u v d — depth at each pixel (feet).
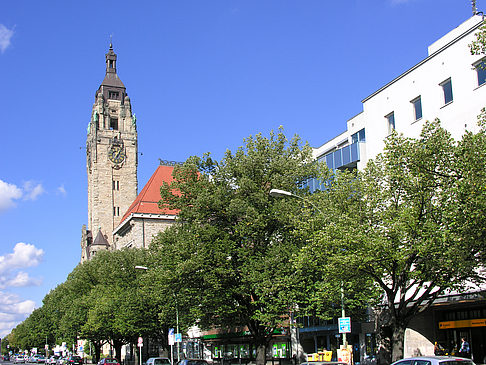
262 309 137.69
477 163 79.46
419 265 90.38
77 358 287.69
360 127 181.98
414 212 87.71
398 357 91.61
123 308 210.79
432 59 133.39
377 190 96.43
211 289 134.10
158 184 353.31
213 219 143.23
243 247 135.74
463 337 122.62
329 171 121.70
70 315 269.64
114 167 445.37
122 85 465.47
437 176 88.84
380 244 86.53
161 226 332.19
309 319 176.65
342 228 92.17
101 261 282.15
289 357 183.21
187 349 271.90
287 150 145.59
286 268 125.70
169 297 172.45
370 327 146.51
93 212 436.35
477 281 89.71
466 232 77.87
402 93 143.33
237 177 140.77
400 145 91.86
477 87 119.85
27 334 546.67
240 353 220.23
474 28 120.88
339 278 95.40
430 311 131.64
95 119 447.01
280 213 129.70
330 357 141.18
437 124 90.84
